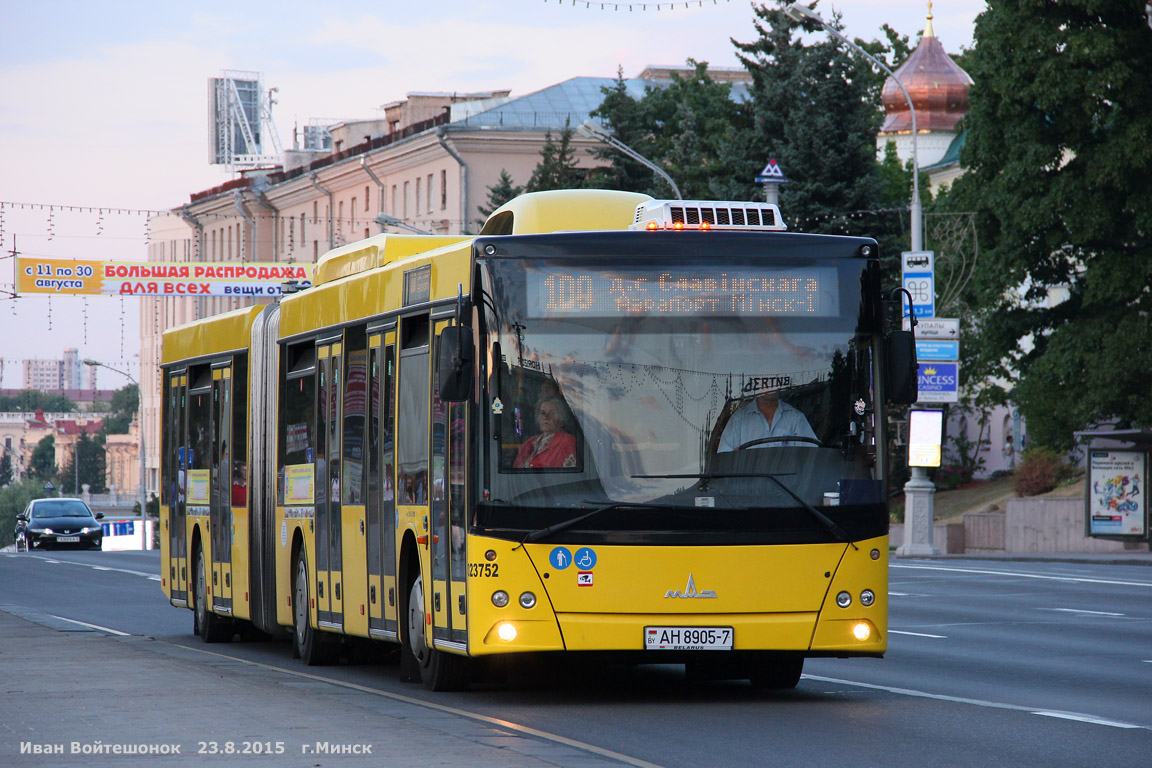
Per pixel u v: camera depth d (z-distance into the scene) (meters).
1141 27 68.56
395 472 22.75
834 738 17.67
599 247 20.06
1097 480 64.81
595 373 19.84
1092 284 68.62
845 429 20.00
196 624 34.16
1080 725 18.73
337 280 26.03
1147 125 66.62
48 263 100.00
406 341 22.53
